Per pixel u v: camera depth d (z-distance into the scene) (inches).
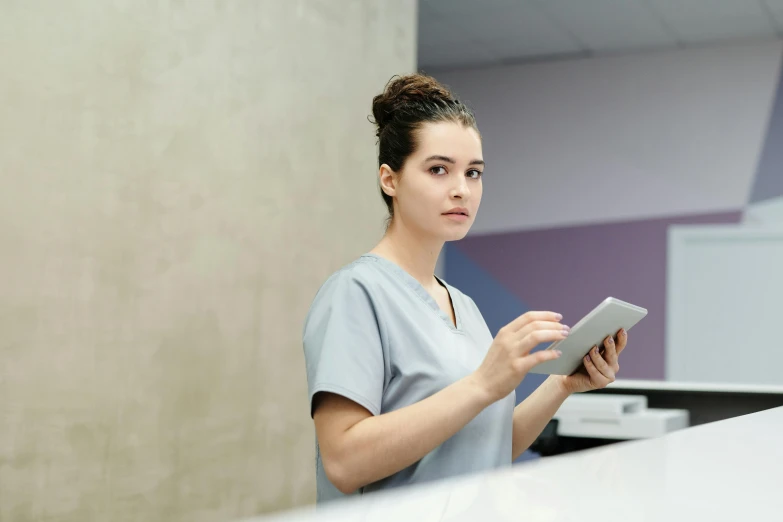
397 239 51.3
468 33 237.9
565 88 261.6
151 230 105.3
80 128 97.2
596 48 249.4
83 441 96.3
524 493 16.7
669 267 245.9
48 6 94.0
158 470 105.3
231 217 116.9
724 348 238.7
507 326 42.7
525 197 264.8
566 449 97.4
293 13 128.2
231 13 117.4
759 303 235.5
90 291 97.7
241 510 116.9
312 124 131.3
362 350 45.6
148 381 104.3
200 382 111.4
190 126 111.2
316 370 45.3
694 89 245.8
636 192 251.4
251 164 120.4
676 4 211.0
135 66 103.9
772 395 97.3
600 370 49.7
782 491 17.7
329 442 44.4
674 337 243.6
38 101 92.8
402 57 151.8
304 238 129.1
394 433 42.0
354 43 140.3
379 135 52.2
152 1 106.0
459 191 48.6
